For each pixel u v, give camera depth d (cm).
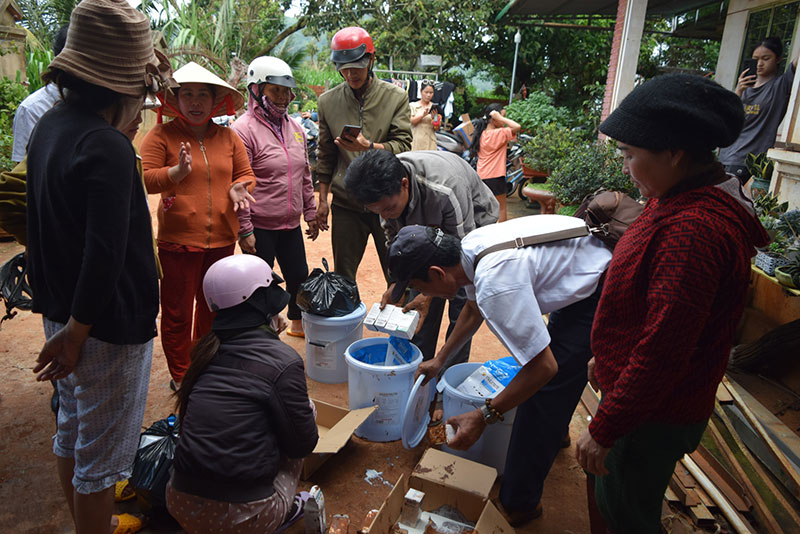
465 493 228
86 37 162
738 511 241
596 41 1537
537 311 191
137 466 228
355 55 354
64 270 171
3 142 650
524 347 187
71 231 166
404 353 300
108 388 183
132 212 175
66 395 193
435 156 286
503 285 191
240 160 323
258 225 359
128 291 176
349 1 1522
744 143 525
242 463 182
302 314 376
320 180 406
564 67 1617
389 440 296
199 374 193
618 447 161
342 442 253
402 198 267
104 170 158
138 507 242
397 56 1557
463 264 211
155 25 1597
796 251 314
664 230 136
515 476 230
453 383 285
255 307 194
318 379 357
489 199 312
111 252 160
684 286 129
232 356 191
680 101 128
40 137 170
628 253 148
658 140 131
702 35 1156
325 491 256
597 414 147
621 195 217
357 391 293
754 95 517
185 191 296
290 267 392
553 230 207
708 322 140
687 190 137
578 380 216
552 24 1342
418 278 213
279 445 198
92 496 189
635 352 139
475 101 1638
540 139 902
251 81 343
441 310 320
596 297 212
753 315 391
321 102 389
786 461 260
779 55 504
